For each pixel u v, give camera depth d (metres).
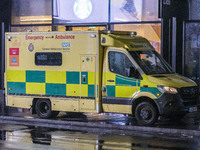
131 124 28.81
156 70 29.41
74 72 30.62
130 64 28.83
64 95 31.03
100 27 42.47
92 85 30.00
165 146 22.62
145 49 30.23
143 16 40.78
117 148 22.17
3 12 45.78
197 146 22.64
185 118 31.48
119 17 41.56
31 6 44.94
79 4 42.94
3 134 26.25
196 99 29.47
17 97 32.97
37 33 32.09
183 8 41.75
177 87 27.88
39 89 32.00
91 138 24.88
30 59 32.38
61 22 43.75
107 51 29.69
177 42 41.97
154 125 28.27
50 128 28.48
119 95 29.12
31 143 23.50
